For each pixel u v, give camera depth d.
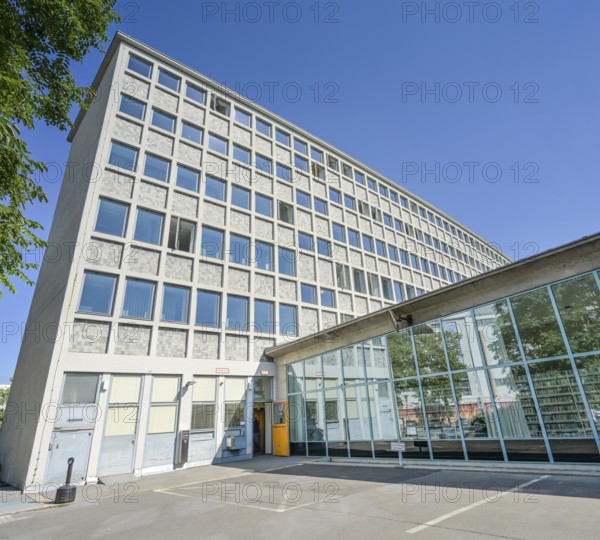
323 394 15.95
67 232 16.78
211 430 15.98
